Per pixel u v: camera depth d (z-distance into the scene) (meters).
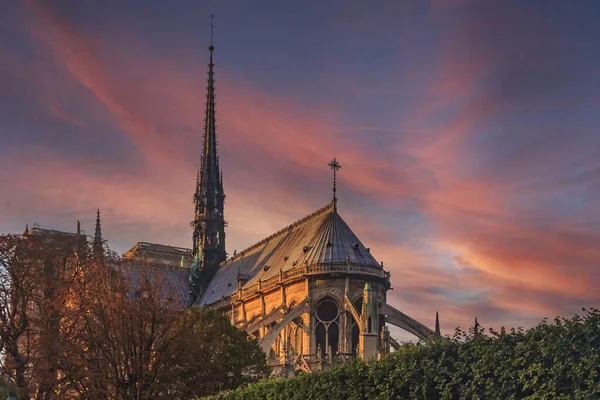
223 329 84.00
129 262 95.19
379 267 116.12
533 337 37.81
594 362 34.88
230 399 58.34
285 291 119.88
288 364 97.88
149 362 72.12
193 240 168.75
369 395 45.00
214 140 173.25
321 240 119.56
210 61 176.38
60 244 88.06
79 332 74.75
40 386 76.06
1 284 83.69
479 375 39.09
